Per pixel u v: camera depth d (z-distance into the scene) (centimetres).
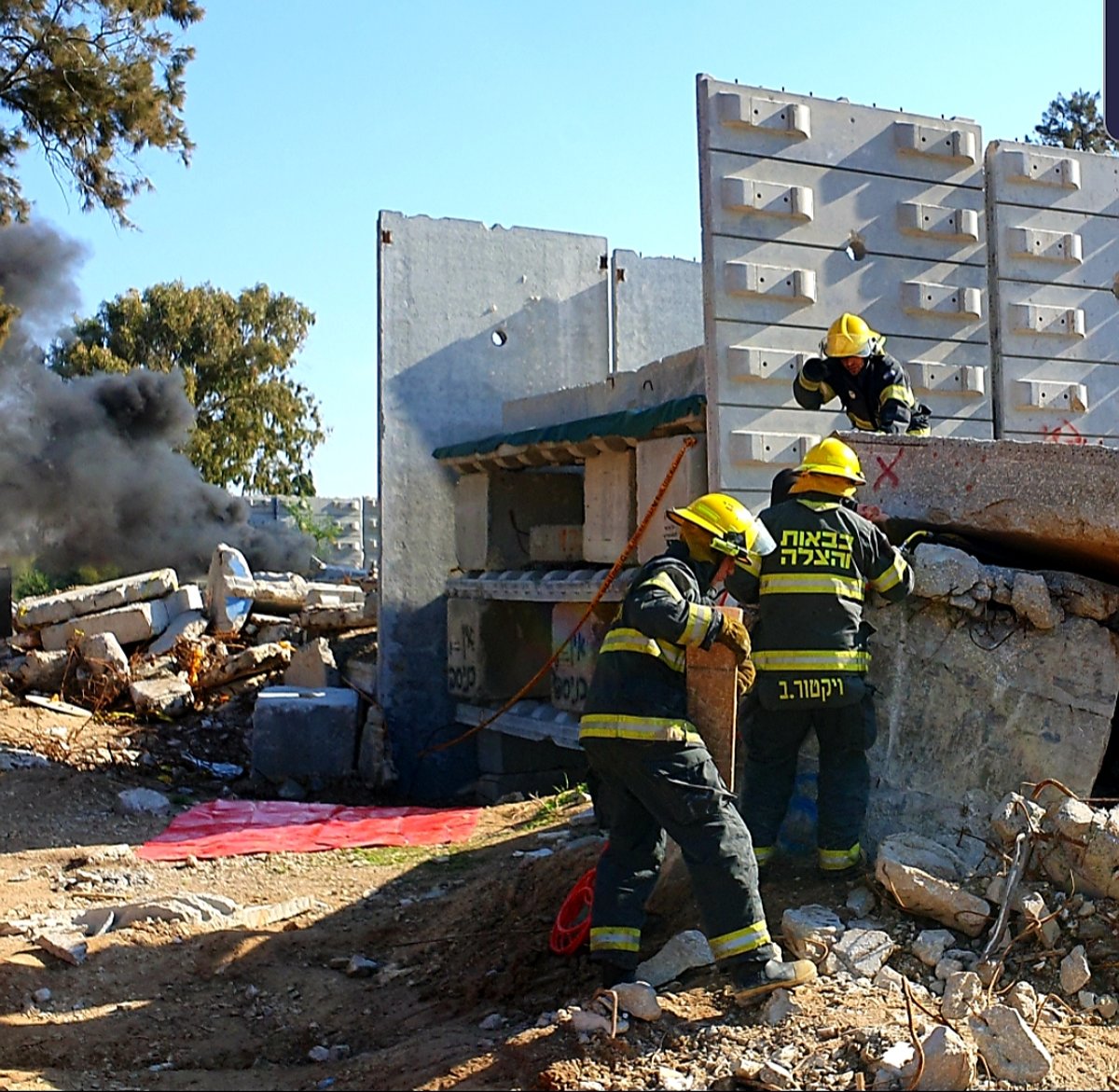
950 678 597
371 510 3438
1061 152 1129
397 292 1402
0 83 1977
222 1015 568
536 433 1196
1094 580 604
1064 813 502
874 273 1032
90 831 984
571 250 1487
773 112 992
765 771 564
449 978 598
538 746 1338
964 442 618
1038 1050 401
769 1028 435
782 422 980
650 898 569
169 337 4256
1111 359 1146
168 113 2080
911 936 494
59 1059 506
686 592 485
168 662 1434
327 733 1253
